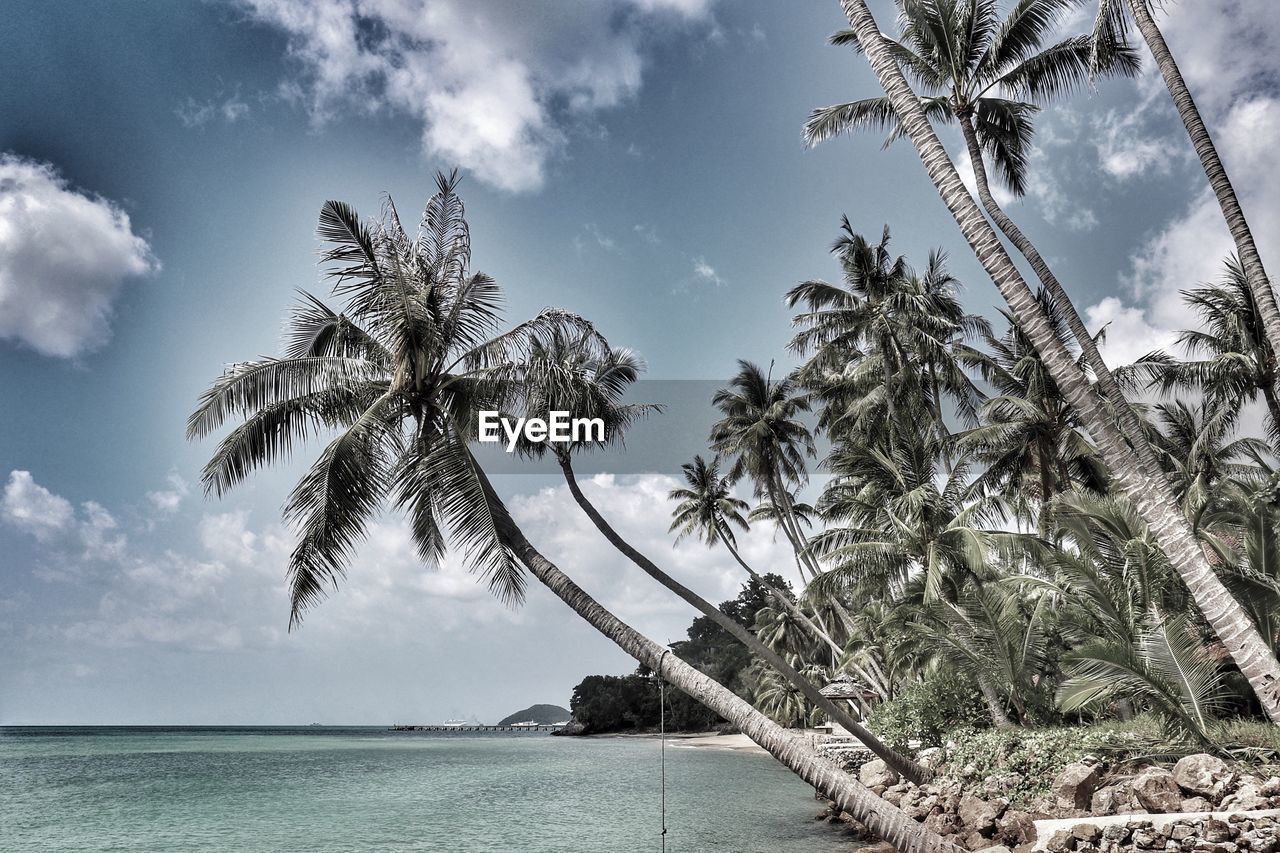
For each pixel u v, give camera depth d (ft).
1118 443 35.63
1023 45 67.77
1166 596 57.82
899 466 87.97
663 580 57.67
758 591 305.32
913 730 83.25
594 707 387.55
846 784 27.14
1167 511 34.86
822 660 226.38
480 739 464.24
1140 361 90.27
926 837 26.02
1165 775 42.47
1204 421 98.58
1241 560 60.08
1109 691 52.08
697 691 30.60
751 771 162.81
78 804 118.11
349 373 42.19
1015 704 74.08
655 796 114.32
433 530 44.37
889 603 95.14
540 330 45.19
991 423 96.22
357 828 89.66
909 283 106.63
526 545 35.83
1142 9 51.88
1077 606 65.82
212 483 41.91
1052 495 93.76
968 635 74.59
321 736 536.01
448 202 45.16
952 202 37.93
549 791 127.65
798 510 149.89
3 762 219.41
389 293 40.57
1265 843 32.94
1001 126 73.20
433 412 41.19
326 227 42.32
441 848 74.54
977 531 75.61
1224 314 88.99
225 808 111.34
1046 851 38.04
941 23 67.26
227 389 41.93
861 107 72.69
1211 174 48.44
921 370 109.91
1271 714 31.22
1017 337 98.73
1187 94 49.34
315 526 36.06
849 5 41.65
